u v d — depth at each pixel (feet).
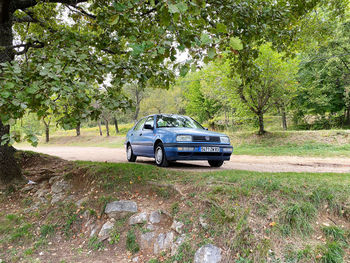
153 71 18.35
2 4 17.21
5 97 9.57
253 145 57.41
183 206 13.16
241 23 17.39
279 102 63.26
